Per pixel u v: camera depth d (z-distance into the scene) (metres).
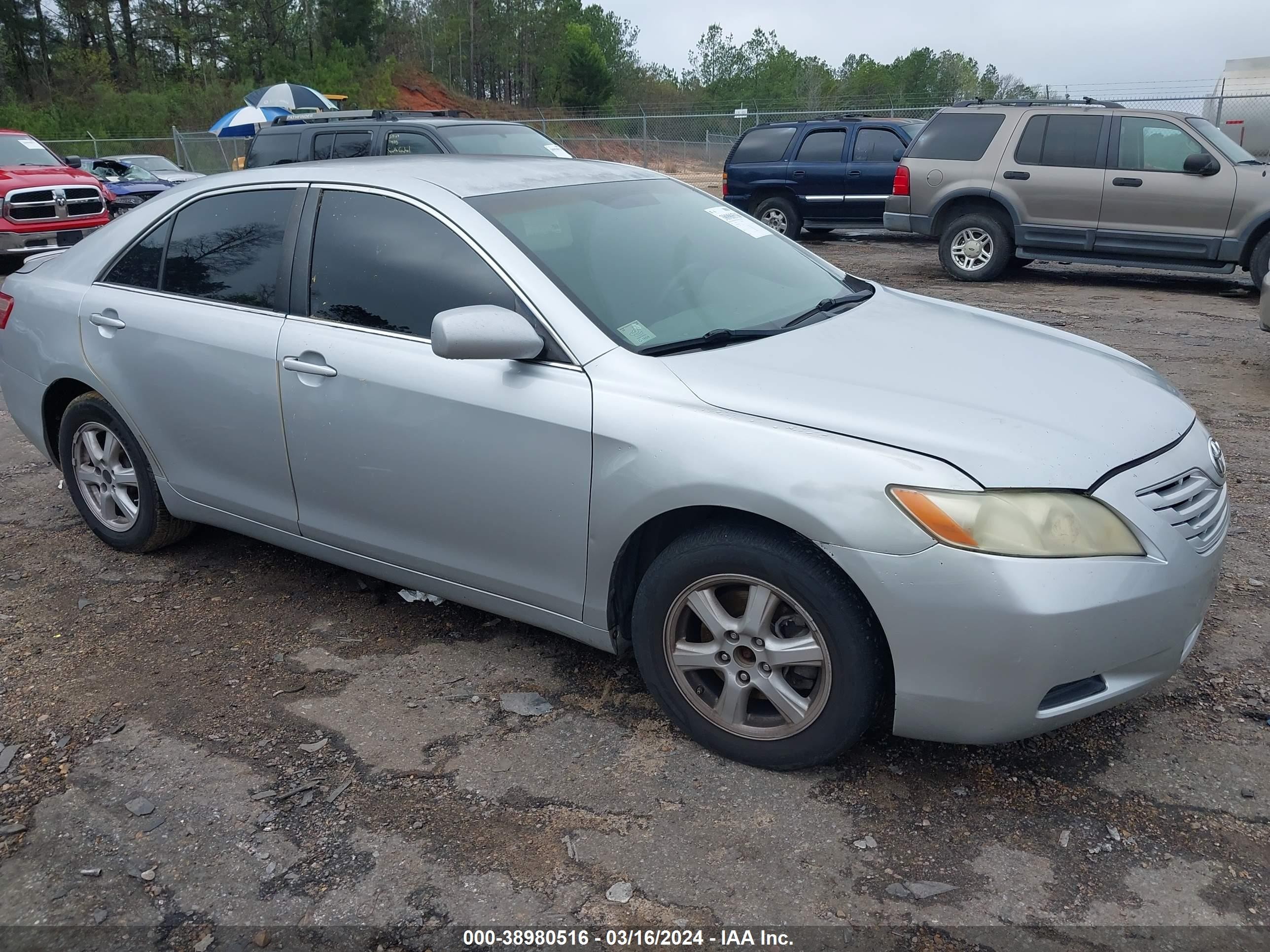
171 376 3.96
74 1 65.31
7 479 5.61
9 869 2.62
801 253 4.15
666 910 2.41
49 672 3.56
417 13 83.50
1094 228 11.05
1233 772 2.84
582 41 77.94
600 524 2.97
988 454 2.57
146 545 4.44
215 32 67.06
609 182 3.92
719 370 2.94
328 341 3.51
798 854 2.58
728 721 2.94
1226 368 7.33
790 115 30.83
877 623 2.66
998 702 2.55
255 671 3.55
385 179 3.58
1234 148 10.47
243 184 3.96
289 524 3.83
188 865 2.61
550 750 3.04
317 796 2.86
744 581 2.80
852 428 2.67
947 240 11.95
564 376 3.04
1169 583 2.61
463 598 3.49
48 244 15.07
